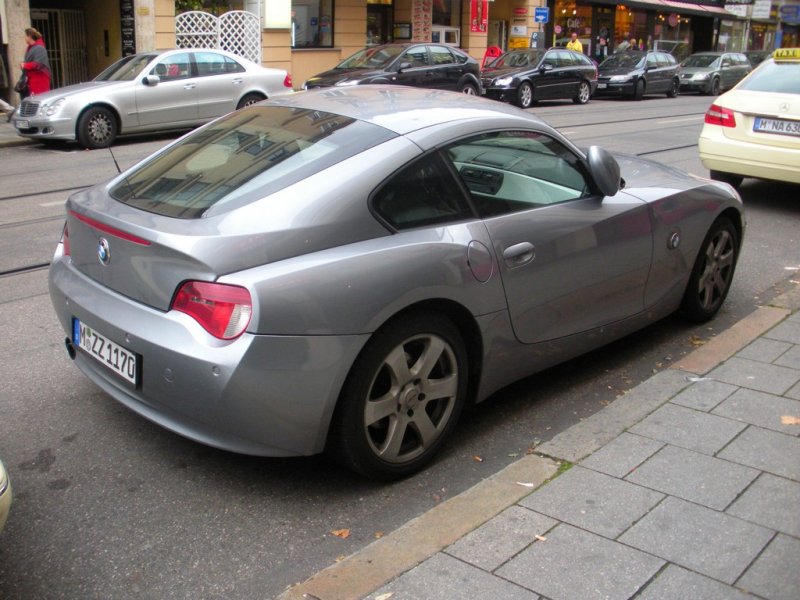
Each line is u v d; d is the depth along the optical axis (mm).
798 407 4098
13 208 8891
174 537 3219
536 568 2865
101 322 3457
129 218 3447
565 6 33562
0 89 17703
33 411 4211
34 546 3146
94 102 13328
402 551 2980
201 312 3121
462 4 27797
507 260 3805
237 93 15312
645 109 22375
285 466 3750
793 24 51750
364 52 18953
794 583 2787
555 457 3631
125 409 4258
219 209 3375
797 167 8500
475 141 3908
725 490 3346
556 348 4234
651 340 5266
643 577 2814
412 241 3473
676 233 4863
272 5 21469
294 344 3107
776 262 7031
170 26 19641
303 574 3016
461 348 3705
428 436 3662
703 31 42938
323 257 3244
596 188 4469
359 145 3625
